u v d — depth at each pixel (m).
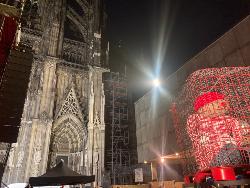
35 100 35.47
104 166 36.88
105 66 46.28
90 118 38.44
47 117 34.69
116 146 42.44
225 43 18.89
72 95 40.38
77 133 38.94
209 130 4.15
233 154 4.01
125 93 49.56
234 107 4.31
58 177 11.41
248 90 4.40
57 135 37.59
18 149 31.08
